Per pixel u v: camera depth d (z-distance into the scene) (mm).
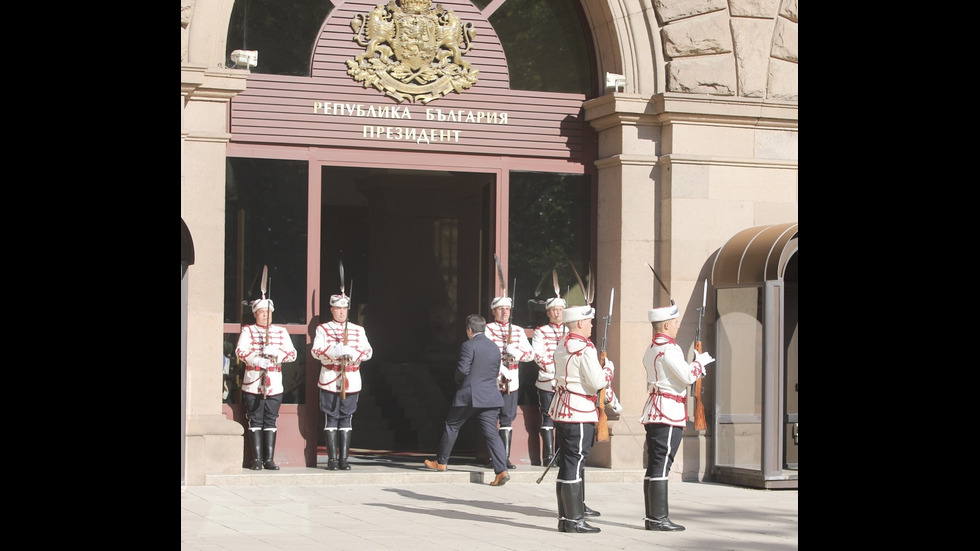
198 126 13125
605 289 14703
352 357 13516
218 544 9219
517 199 14727
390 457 15906
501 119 14656
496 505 11805
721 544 9656
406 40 14281
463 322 21266
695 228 14438
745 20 14703
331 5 14078
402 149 14266
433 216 22344
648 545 9555
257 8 13812
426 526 10352
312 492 12500
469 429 18375
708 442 14305
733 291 14109
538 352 14266
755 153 14711
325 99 13977
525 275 14711
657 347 10508
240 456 13023
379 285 22188
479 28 14633
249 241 13656
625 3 14445
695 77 14492
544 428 14461
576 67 15031
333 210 22844
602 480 13938
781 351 13500
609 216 14688
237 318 13555
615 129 14578
